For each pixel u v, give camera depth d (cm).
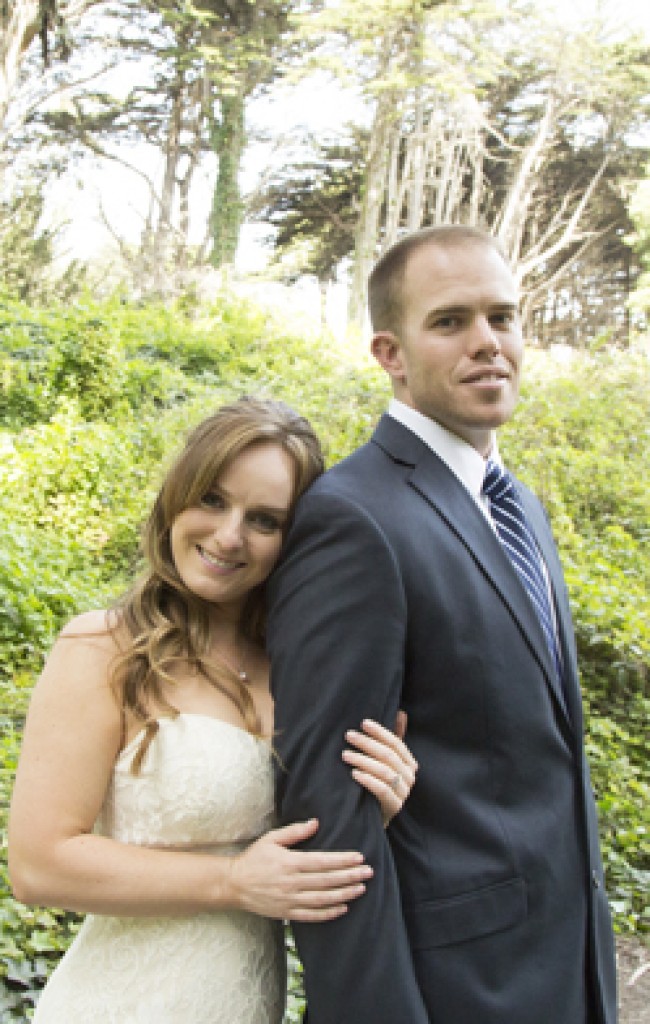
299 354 1515
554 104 3562
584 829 155
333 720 136
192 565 154
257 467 151
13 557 634
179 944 144
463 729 145
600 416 1034
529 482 794
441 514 153
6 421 1118
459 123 3519
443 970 138
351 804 134
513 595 153
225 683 154
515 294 164
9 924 268
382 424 168
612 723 485
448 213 3794
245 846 151
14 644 558
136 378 1268
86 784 144
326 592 141
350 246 4047
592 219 4022
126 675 147
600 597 558
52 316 1598
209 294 2233
